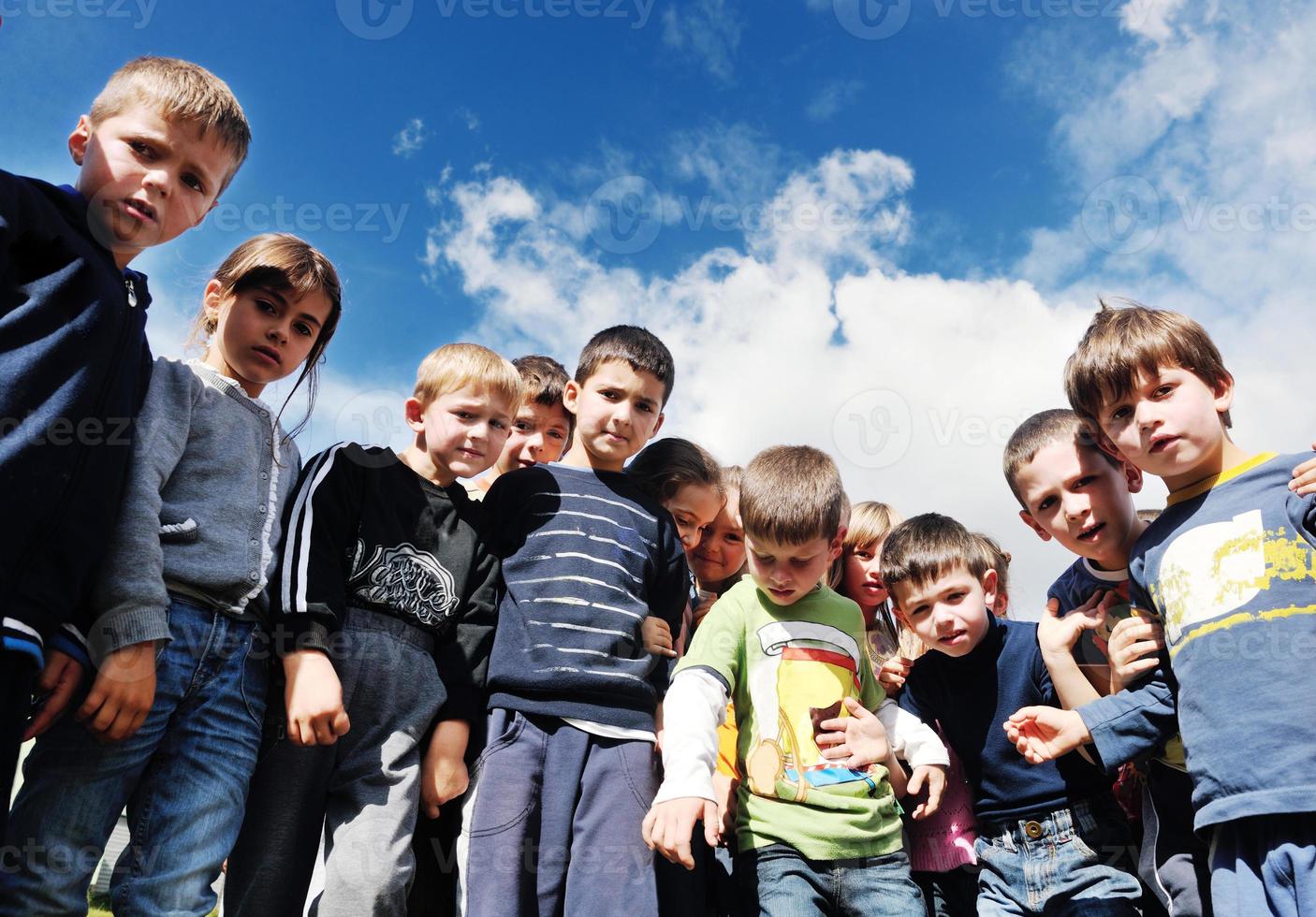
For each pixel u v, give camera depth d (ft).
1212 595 6.62
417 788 7.15
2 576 5.12
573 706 7.46
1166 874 7.16
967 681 8.48
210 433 6.97
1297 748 5.94
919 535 8.64
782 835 7.25
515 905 6.77
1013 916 7.66
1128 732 6.96
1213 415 7.06
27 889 5.54
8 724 5.02
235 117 6.96
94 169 6.43
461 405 8.07
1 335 5.45
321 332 8.02
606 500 8.60
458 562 7.84
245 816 6.69
